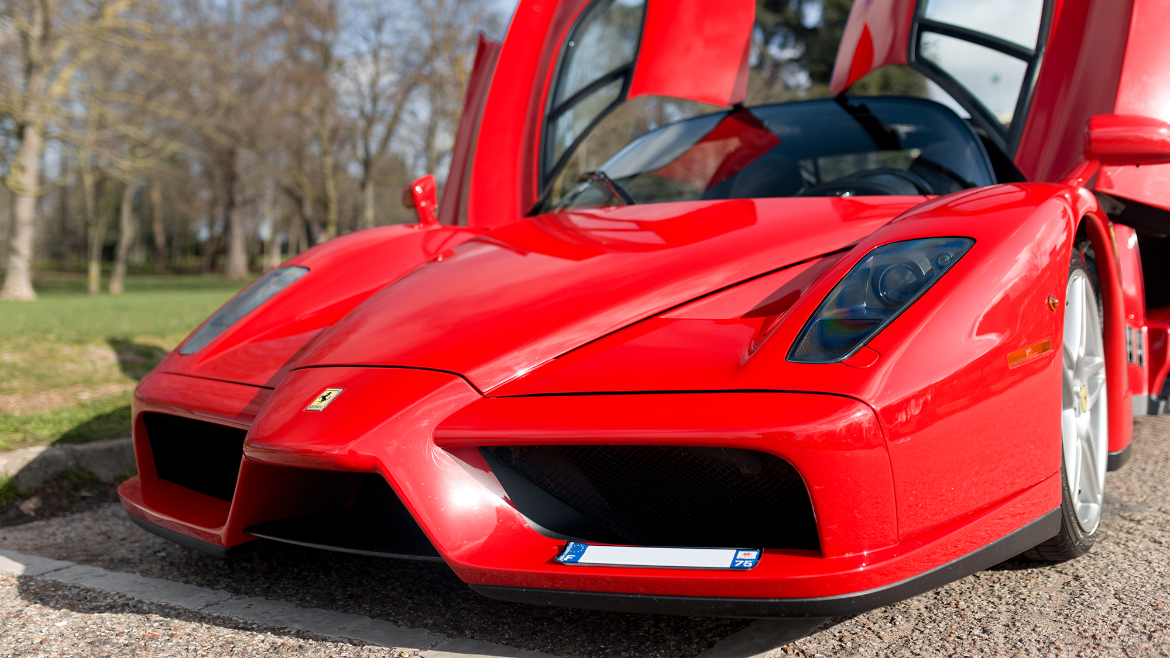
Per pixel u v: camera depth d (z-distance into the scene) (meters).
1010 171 2.23
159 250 50.41
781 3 23.42
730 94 2.84
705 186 2.43
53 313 9.01
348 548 1.42
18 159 16.78
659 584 1.15
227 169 27.64
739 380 1.20
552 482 1.33
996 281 1.28
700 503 1.29
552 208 2.62
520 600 1.23
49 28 15.05
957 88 2.36
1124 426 1.86
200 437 1.77
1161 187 2.08
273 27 22.58
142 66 17.16
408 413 1.29
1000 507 1.27
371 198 25.81
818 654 1.24
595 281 1.56
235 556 1.83
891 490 1.14
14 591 1.64
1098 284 1.81
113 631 1.43
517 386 1.32
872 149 2.36
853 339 1.21
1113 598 1.38
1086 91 2.05
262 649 1.34
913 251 1.35
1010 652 1.21
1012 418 1.28
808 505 1.20
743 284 1.50
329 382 1.42
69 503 2.35
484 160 2.72
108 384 3.65
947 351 1.20
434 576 1.68
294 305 1.96
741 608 1.13
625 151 2.79
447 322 1.51
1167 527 1.74
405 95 23.78
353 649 1.33
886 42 2.54
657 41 2.75
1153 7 2.02
